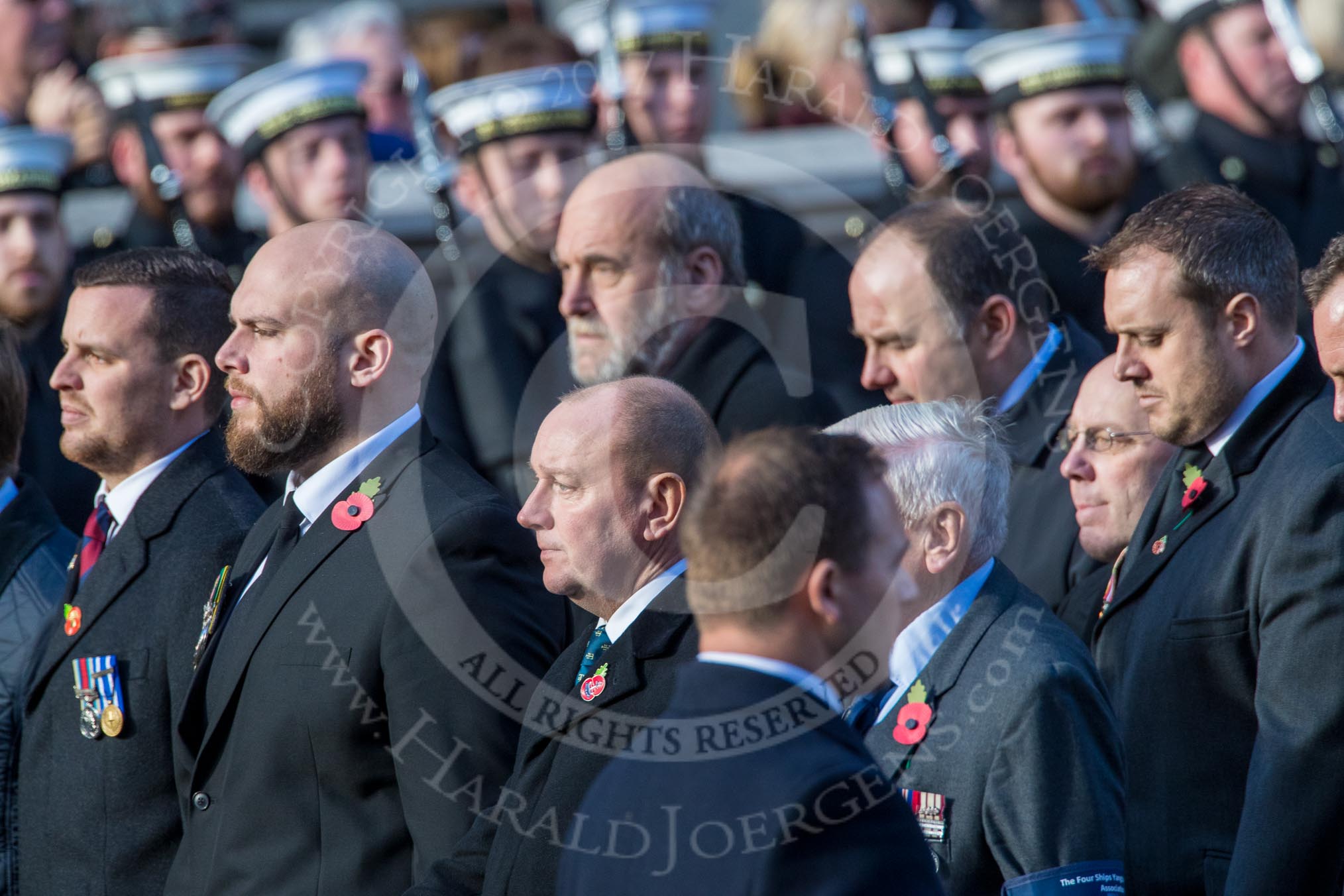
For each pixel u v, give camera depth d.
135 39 21.00
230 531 13.17
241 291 11.88
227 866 11.26
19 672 14.22
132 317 13.54
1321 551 10.37
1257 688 10.62
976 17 19.31
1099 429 12.56
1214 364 11.28
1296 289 11.56
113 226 20.92
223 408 14.00
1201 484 11.42
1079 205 17.47
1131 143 17.81
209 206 19.67
